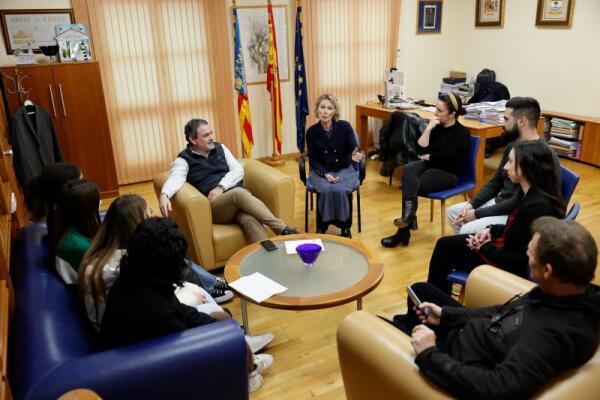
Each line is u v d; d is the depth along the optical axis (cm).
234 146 558
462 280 229
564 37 537
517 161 213
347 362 158
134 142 507
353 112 618
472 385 118
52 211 220
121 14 469
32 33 448
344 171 367
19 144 388
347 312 275
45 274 192
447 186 342
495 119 419
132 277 159
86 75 432
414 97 662
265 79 563
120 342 158
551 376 118
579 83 534
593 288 125
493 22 609
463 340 146
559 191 211
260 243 262
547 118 552
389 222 397
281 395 212
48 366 141
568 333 118
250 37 543
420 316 179
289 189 319
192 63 512
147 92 499
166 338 154
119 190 496
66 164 230
